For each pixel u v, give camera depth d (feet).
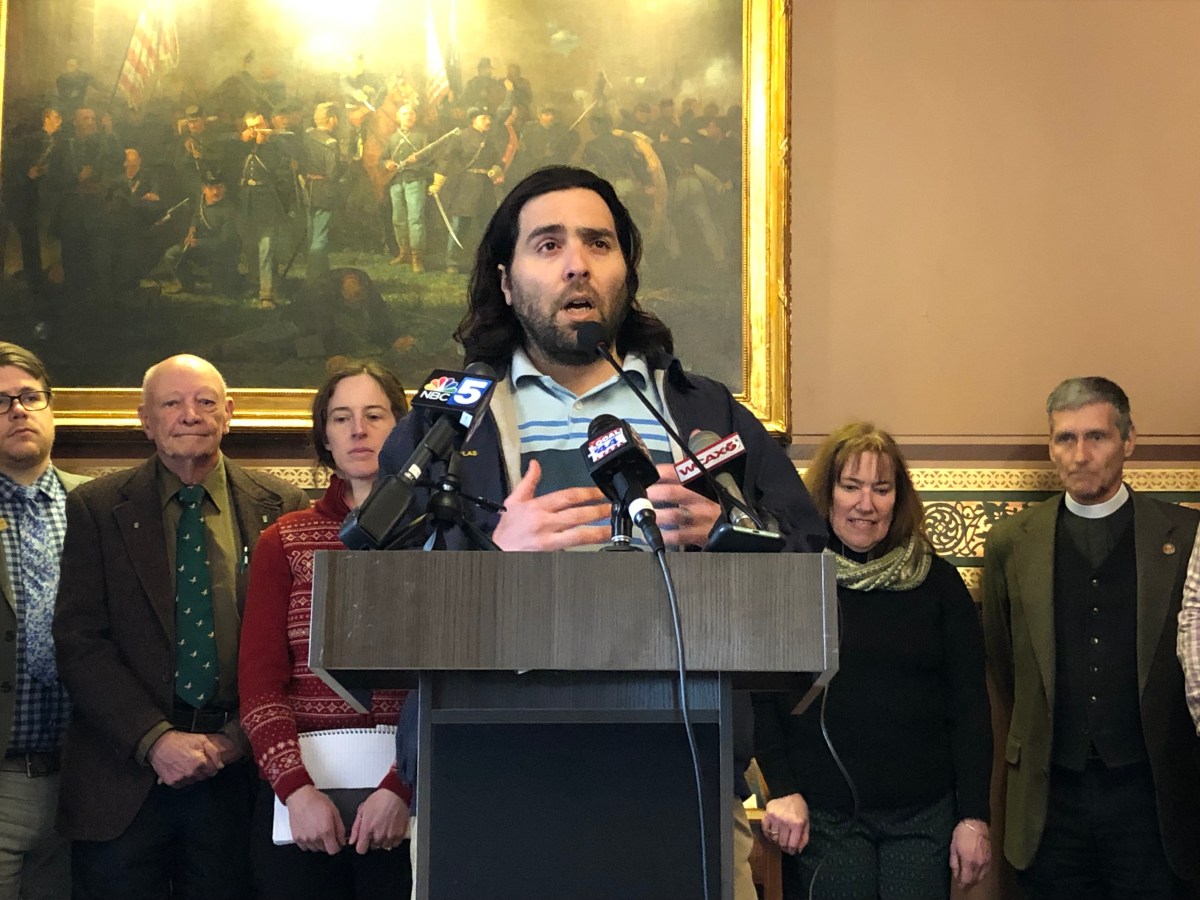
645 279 12.57
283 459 12.12
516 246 6.81
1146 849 10.80
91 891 9.54
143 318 12.17
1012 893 12.08
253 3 12.67
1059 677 11.27
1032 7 13.38
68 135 12.34
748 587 4.79
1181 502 12.89
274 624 9.34
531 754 4.99
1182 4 13.42
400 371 12.35
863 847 10.51
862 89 13.25
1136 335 13.16
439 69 12.75
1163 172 13.38
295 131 12.55
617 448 5.06
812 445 12.70
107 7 12.53
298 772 8.74
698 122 12.78
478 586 4.73
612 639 4.73
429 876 4.91
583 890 4.91
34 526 10.69
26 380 10.74
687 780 5.00
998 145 13.30
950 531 12.66
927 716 10.81
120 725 9.47
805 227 13.01
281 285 12.34
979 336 13.02
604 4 12.91
